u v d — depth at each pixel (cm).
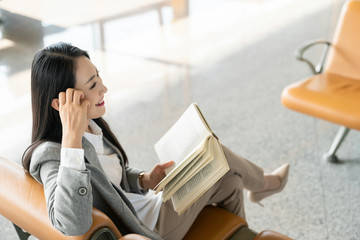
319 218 209
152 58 383
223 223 147
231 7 504
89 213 105
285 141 269
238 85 336
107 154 144
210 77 348
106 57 383
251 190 177
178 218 143
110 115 300
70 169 105
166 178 127
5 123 290
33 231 112
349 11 253
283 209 216
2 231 203
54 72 115
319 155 255
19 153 259
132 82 343
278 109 303
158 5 505
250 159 254
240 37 423
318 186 230
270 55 384
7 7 485
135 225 128
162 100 317
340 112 219
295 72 353
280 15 478
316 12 483
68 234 104
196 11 492
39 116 120
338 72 260
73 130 111
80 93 115
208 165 127
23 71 356
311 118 292
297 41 411
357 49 252
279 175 197
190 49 399
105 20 461
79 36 420
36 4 499
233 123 289
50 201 107
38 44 401
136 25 450
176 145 139
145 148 266
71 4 504
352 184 231
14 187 119
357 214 211
